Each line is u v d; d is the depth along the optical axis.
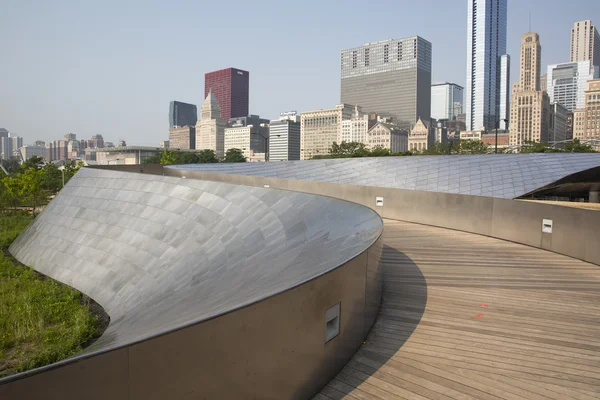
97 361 2.91
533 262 10.55
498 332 6.27
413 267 9.99
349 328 5.40
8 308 11.29
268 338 4.05
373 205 18.22
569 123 199.00
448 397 4.55
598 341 6.00
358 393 4.64
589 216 10.55
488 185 21.62
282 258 7.45
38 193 36.75
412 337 6.07
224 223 11.31
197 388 3.48
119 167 31.44
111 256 13.37
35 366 8.16
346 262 5.28
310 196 10.55
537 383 4.85
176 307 8.12
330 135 193.12
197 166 31.06
